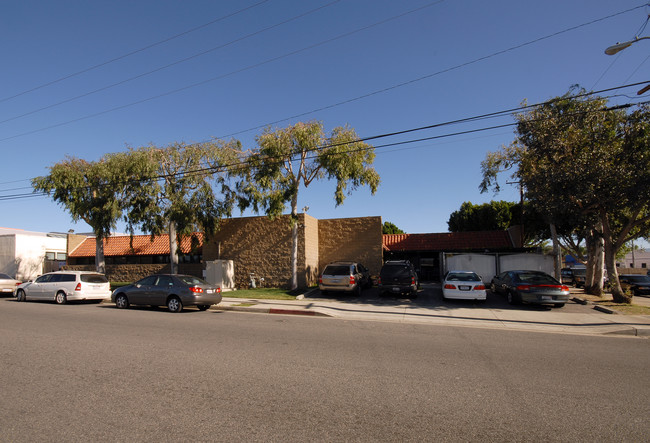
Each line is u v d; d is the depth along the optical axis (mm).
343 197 20672
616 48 10703
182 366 6617
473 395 5367
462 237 27500
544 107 16188
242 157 21484
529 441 4023
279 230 23484
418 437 4074
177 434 4070
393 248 27297
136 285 15094
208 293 14602
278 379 5953
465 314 14023
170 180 22031
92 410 4703
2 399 5062
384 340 9102
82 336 9125
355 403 5016
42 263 33625
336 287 18312
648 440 4062
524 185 16844
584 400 5230
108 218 21781
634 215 15438
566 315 13766
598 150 15055
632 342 9633
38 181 23188
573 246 29500
